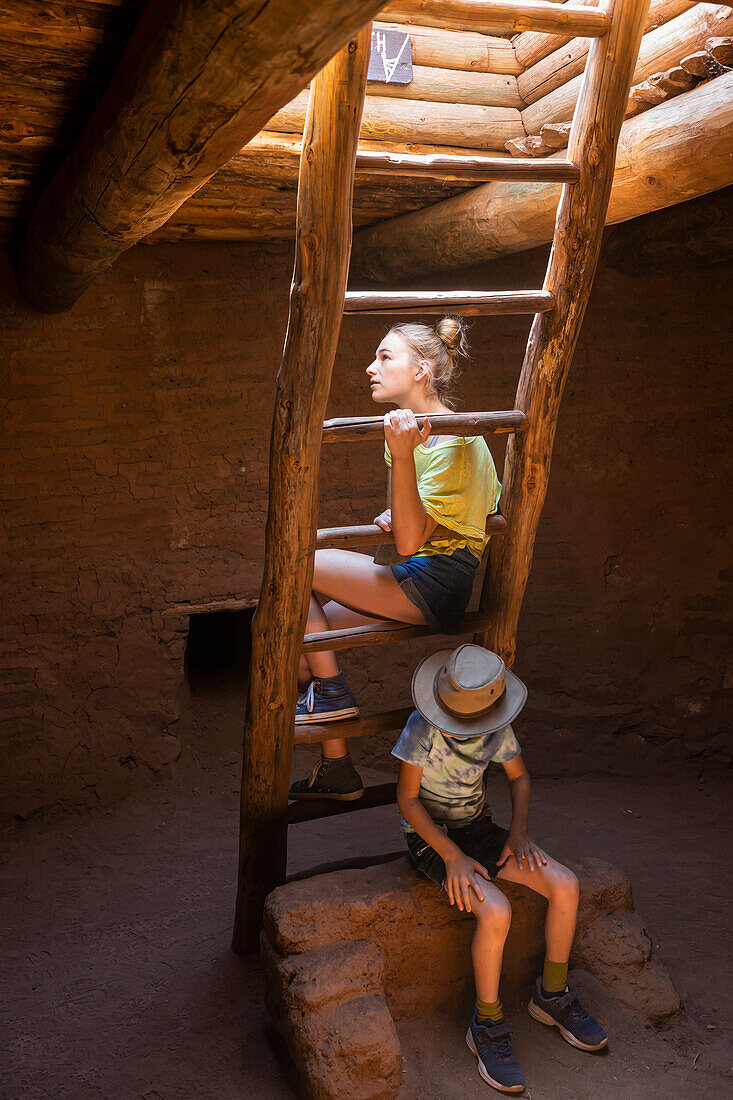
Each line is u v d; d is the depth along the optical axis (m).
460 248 4.65
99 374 5.22
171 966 3.78
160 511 5.40
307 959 3.00
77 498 5.25
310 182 2.69
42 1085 3.05
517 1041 3.12
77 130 3.29
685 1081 2.95
